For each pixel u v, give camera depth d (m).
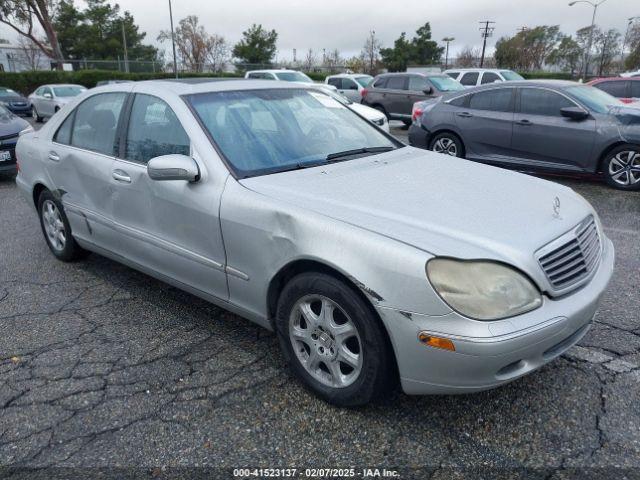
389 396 2.89
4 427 2.75
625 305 3.84
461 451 2.49
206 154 3.22
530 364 2.43
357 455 2.49
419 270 2.33
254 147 3.35
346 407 2.78
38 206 5.00
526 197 2.98
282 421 2.73
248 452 2.53
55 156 4.49
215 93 3.64
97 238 4.24
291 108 3.83
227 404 2.87
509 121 8.33
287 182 3.05
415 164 3.53
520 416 2.71
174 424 2.73
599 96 8.13
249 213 2.92
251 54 48.22
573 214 2.87
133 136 3.77
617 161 7.50
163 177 3.12
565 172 7.98
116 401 2.92
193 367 3.22
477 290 2.30
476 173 3.39
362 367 2.61
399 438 2.58
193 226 3.27
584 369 3.07
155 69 41.97
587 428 2.61
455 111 8.99
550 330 2.38
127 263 4.05
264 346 3.44
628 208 6.55
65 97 20.27
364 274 2.45
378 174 3.25
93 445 2.60
